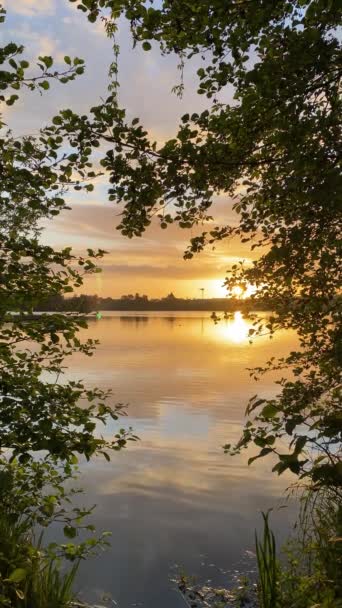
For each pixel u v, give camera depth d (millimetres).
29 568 3998
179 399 17438
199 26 3621
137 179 3721
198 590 5207
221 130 3840
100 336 58438
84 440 3715
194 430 12812
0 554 3570
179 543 6363
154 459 10195
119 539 6445
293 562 4703
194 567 5742
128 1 3588
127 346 43719
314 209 3584
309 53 3062
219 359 31719
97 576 5574
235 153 3895
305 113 3359
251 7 3348
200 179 3906
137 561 5898
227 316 5203
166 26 3734
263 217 4355
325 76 3455
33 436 3580
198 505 7695
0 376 4102
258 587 5059
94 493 8195
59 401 4035
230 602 5008
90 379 22500
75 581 5449
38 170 3539
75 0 3725
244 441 2381
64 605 4352
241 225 4449
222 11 3406
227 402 16859
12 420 3639
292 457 2182
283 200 4082
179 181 3752
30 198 3592
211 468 9594
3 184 3436
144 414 14852
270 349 38312
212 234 4539
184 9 3518
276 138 3639
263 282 4781
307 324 4715
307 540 5035
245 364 28484
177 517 7215
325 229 3877
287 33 3514
